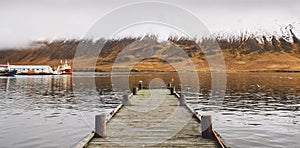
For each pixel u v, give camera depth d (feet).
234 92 142.51
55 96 129.18
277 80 256.73
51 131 54.49
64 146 44.32
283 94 130.31
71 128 57.21
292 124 60.90
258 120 65.72
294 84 201.87
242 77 324.60
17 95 134.72
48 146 44.29
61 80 287.69
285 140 47.26
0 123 62.69
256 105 92.89
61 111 81.71
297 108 85.81
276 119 67.05
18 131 54.54
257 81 242.37
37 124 61.46
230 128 56.70
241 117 69.92
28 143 46.01
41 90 165.48
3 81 269.44
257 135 50.72
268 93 135.54
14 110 83.71
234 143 45.34
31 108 88.12
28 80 290.97
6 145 44.93
